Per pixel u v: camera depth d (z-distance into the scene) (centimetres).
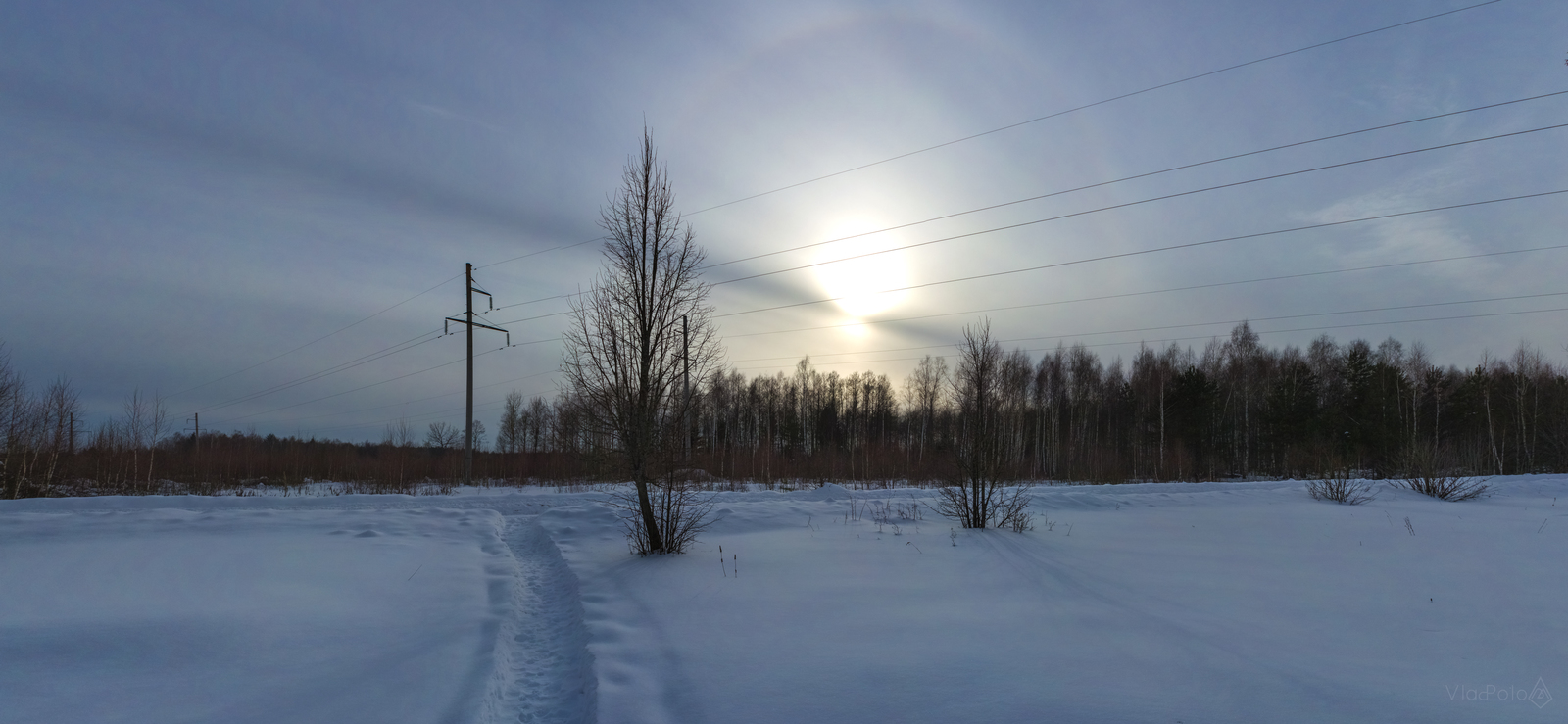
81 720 398
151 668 485
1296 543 1143
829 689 473
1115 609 694
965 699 453
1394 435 3806
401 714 429
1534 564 947
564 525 1298
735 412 6303
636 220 1073
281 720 411
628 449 1041
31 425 2159
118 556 841
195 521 1199
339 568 840
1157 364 4966
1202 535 1234
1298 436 4153
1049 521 1438
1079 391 5362
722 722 420
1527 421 3891
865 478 3069
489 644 582
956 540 1167
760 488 2466
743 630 619
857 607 703
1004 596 756
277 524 1182
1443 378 4544
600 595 759
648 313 1066
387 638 585
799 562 958
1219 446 4559
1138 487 2119
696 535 1235
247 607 639
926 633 608
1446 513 1555
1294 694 459
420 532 1179
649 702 451
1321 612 682
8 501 1362
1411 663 525
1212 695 458
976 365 1388
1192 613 678
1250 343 5184
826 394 7006
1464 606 708
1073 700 449
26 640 513
